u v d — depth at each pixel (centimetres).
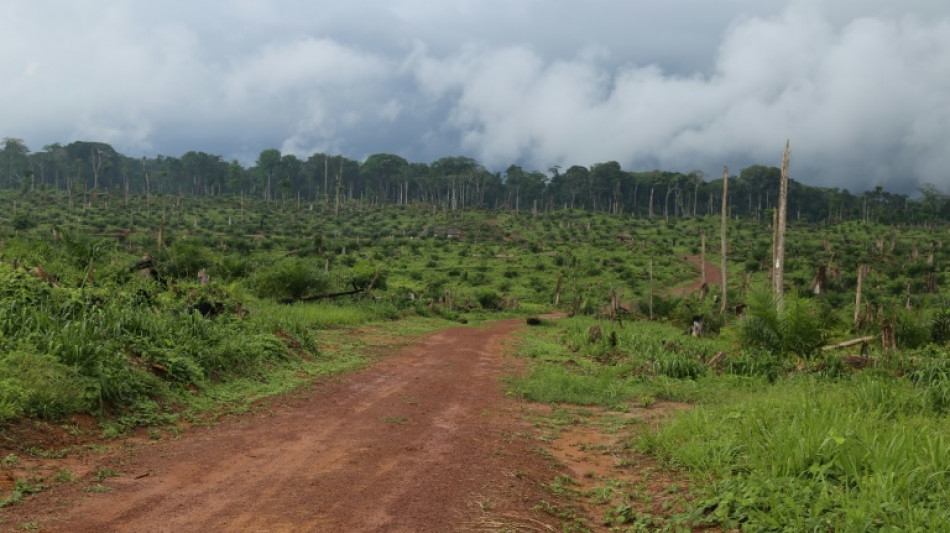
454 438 711
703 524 447
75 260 1836
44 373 669
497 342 2019
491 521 452
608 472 612
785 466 502
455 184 17038
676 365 1248
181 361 891
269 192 17338
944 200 14138
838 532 384
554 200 18362
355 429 739
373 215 12462
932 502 410
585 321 3116
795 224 12512
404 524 436
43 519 414
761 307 1417
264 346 1158
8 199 11150
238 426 731
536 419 851
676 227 11800
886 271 6681
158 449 612
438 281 6406
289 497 484
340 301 2578
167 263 2411
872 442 507
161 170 18450
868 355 1411
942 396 823
